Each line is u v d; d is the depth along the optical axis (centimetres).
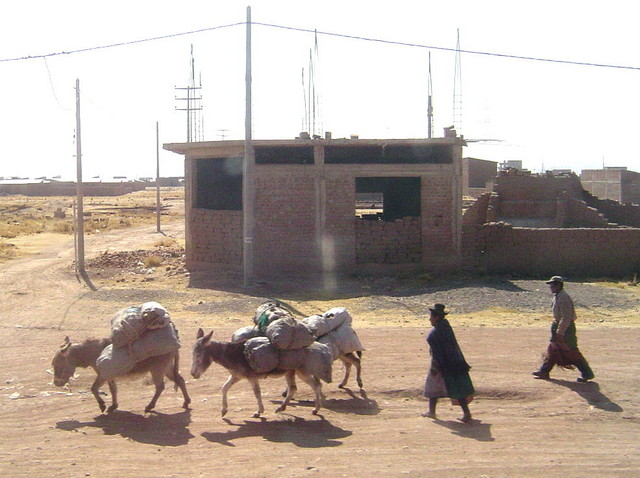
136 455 940
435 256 2769
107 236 5425
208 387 1326
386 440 1006
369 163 2917
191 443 999
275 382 1369
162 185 19812
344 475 846
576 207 3834
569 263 2795
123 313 1159
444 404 1222
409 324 1922
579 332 1784
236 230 2858
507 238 2798
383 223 2764
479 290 2356
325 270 2761
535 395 1250
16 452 953
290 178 2752
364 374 1391
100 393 1286
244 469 875
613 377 1353
